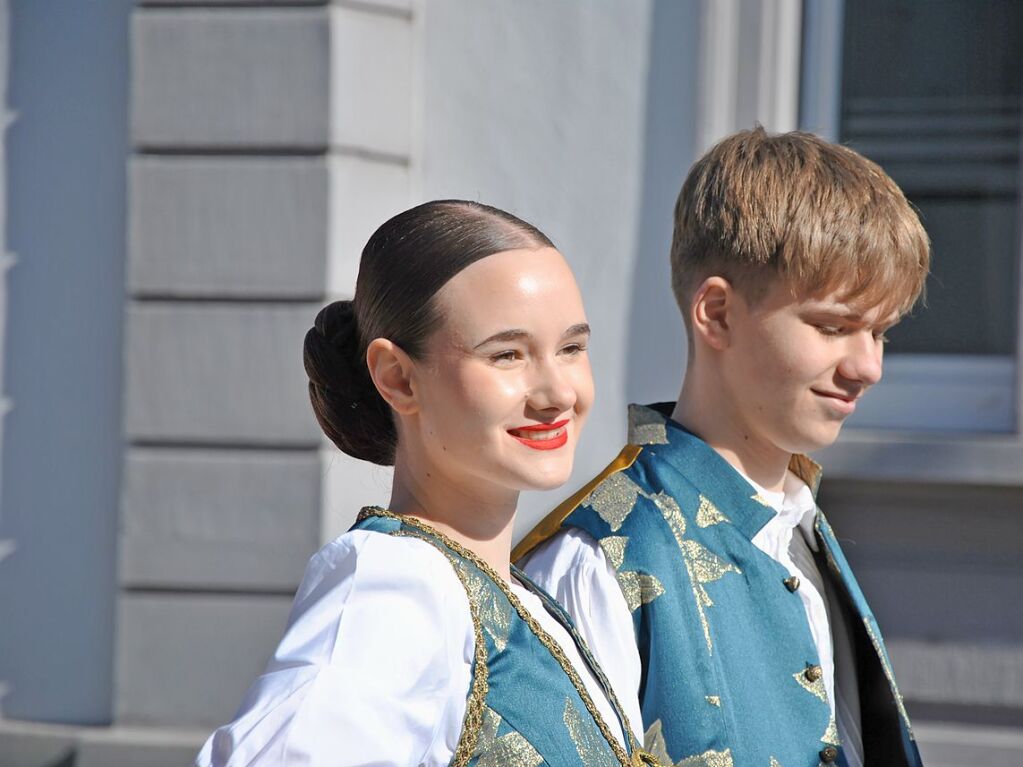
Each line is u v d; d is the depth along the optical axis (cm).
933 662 1245
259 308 1255
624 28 1268
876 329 625
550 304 473
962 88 1302
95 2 1308
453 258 473
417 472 494
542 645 473
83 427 1305
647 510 608
